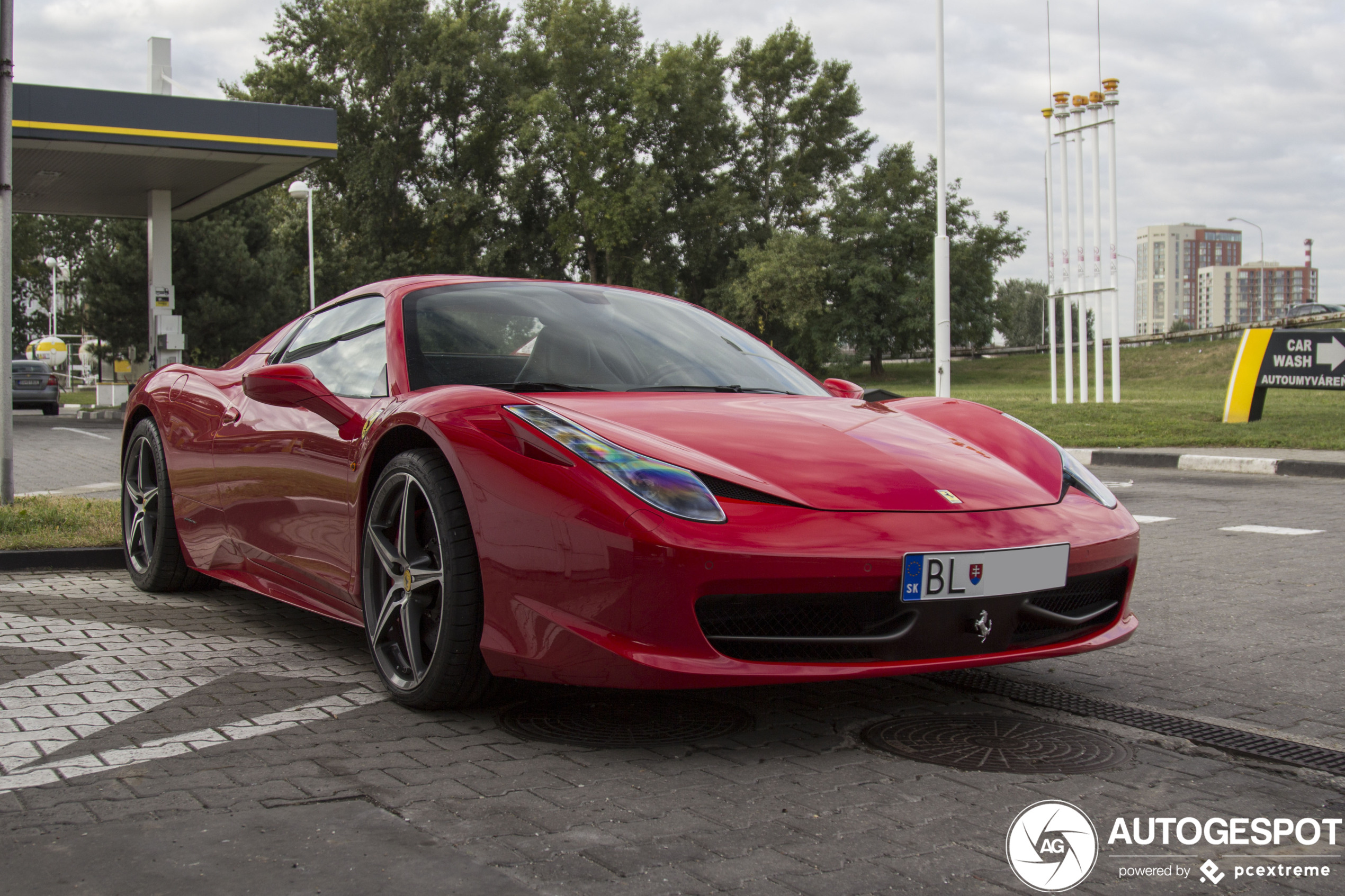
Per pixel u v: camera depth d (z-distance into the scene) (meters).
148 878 1.63
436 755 2.26
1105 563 2.54
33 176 18.56
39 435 13.52
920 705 2.71
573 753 2.29
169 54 20.33
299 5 46.62
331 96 45.78
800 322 49.69
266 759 2.22
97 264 26.19
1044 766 2.24
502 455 2.38
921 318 53.47
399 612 2.69
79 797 1.98
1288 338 12.34
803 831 1.86
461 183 48.97
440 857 1.72
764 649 2.29
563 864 1.70
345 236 48.34
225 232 27.25
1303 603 4.12
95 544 4.83
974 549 2.30
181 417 3.91
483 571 2.38
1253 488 8.25
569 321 3.25
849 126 54.47
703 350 3.36
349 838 1.79
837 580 2.19
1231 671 3.11
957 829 1.89
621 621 2.19
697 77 51.72
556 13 49.22
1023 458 2.81
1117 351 16.69
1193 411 14.09
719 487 2.29
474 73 47.22
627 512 2.19
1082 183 16.89
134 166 17.89
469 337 3.04
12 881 1.61
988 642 2.37
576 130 47.66
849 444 2.59
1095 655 3.29
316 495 3.01
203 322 26.48
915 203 56.31
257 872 1.65
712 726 2.50
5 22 5.82
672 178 50.34
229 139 16.62
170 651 3.25
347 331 3.33
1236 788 2.13
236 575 3.61
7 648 3.26
